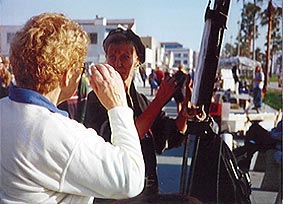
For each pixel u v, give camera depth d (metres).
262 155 1.47
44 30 1.09
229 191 1.56
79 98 1.31
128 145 1.10
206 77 1.69
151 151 1.55
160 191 1.53
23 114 1.07
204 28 1.56
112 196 1.08
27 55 1.08
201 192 1.57
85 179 1.04
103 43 1.43
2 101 1.14
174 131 1.62
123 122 1.12
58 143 1.03
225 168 1.58
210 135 1.64
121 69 1.47
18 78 1.13
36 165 1.04
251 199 1.49
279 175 1.41
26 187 1.06
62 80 1.13
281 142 1.41
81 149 1.04
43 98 1.10
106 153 1.06
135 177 1.07
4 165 1.07
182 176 1.57
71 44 1.11
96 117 1.31
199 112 1.67
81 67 1.16
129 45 1.47
